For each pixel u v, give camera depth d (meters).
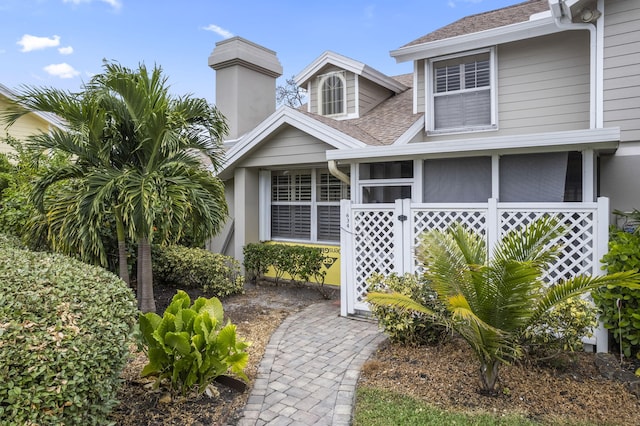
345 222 6.84
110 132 6.04
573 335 4.23
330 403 3.97
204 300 4.54
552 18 7.56
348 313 6.83
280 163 9.01
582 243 5.11
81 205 5.53
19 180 8.56
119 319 3.45
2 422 2.23
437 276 3.95
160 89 6.11
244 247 9.53
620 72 6.91
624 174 6.99
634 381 4.10
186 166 6.29
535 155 6.59
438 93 9.41
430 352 5.05
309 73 11.14
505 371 4.43
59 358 2.53
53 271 3.69
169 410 3.69
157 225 5.91
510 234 4.04
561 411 3.68
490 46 8.73
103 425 2.93
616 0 6.93
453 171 7.14
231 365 3.98
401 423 3.53
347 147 7.66
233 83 11.23
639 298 4.45
